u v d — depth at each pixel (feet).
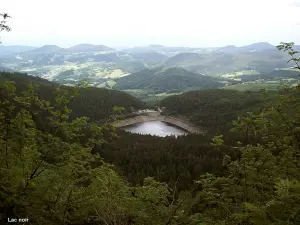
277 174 19.06
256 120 20.07
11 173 18.83
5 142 20.48
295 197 12.40
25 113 21.80
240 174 19.89
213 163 133.28
